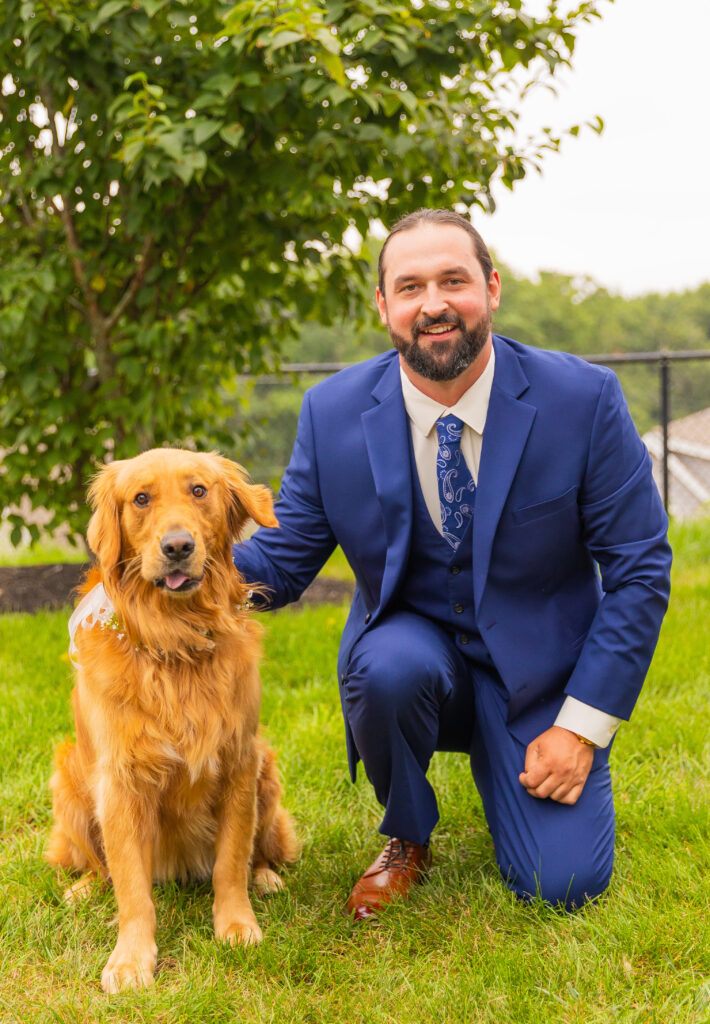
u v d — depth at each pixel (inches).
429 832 94.4
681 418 354.3
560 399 91.5
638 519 92.2
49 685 151.5
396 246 90.5
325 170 173.2
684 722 130.6
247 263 207.5
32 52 155.7
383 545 96.2
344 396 98.7
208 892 98.1
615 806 107.5
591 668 91.2
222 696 88.8
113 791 85.8
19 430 213.3
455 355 87.9
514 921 86.2
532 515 91.6
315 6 134.3
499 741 95.7
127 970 79.2
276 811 102.8
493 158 172.7
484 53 173.3
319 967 80.4
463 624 97.7
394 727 90.1
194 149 153.6
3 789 115.6
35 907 91.7
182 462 91.0
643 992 73.7
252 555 101.1
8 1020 74.0
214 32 170.2
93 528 91.7
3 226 209.6
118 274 206.4
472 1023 71.3
